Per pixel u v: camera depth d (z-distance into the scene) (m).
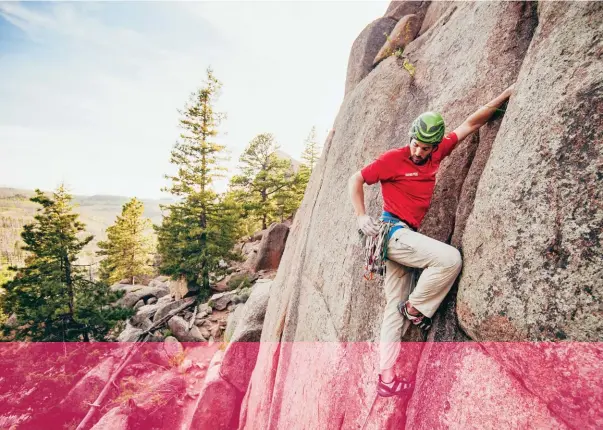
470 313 2.36
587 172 1.74
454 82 3.54
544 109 2.04
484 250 2.30
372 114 4.77
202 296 20.39
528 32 2.93
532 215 1.97
